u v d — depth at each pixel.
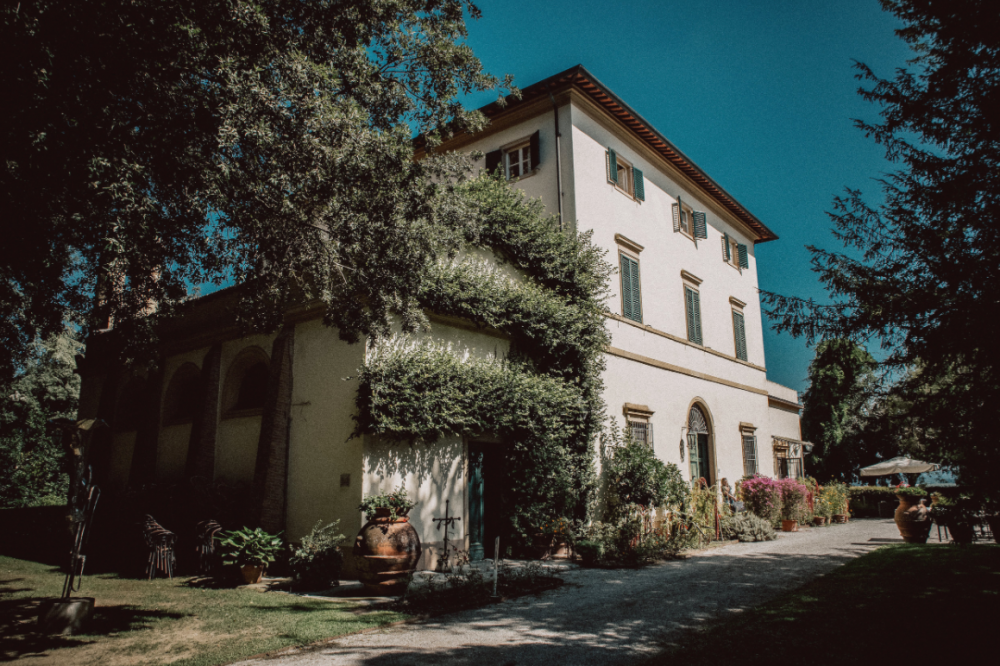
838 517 22.08
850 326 5.82
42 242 7.04
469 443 12.32
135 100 7.07
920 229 5.63
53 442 26.41
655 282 18.44
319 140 7.36
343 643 6.39
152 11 6.52
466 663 5.60
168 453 15.18
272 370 11.98
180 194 7.56
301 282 8.90
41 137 5.73
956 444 5.47
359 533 9.25
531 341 13.64
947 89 5.74
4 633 6.78
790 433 27.28
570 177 15.41
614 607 7.79
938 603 6.92
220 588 9.59
